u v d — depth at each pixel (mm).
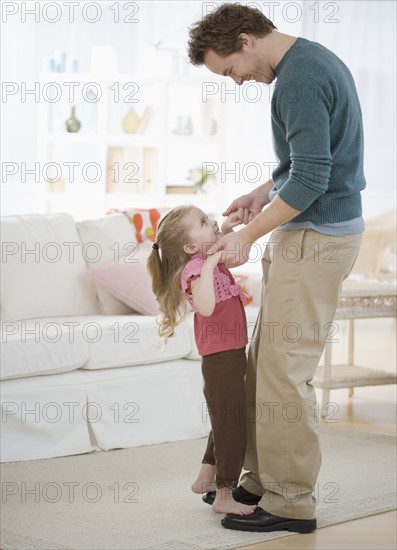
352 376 4902
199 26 2869
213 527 3014
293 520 2982
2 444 3803
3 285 4406
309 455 2930
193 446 4168
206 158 7262
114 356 4113
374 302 4977
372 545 2883
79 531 2953
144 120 6523
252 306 4816
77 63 6441
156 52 6512
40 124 6285
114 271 4566
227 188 7164
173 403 4273
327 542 2904
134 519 3090
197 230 3047
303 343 2904
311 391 2963
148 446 4148
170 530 2973
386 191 7305
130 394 4141
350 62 7176
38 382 3910
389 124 7293
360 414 4945
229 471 3021
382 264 6723
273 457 2945
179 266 3082
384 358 6547
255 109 7047
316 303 2902
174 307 3113
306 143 2727
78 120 6398
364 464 3898
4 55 6797
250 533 2957
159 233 3102
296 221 2908
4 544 2809
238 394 3025
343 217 2895
